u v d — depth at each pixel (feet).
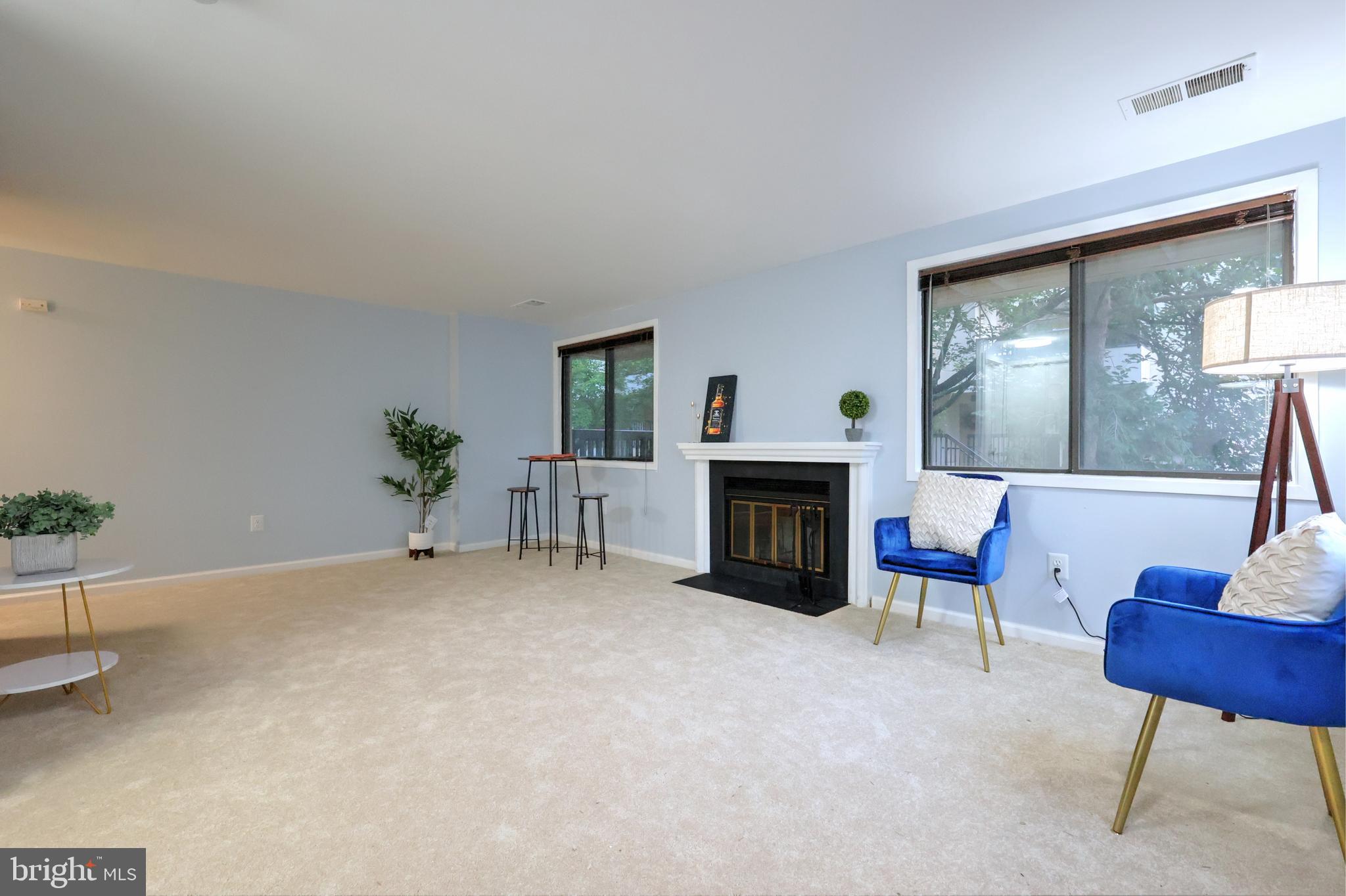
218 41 6.25
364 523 17.92
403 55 6.52
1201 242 9.09
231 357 15.66
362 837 5.15
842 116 7.82
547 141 8.40
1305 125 8.07
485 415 20.16
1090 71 6.88
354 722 7.28
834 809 5.56
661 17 5.97
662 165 9.14
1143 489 9.29
